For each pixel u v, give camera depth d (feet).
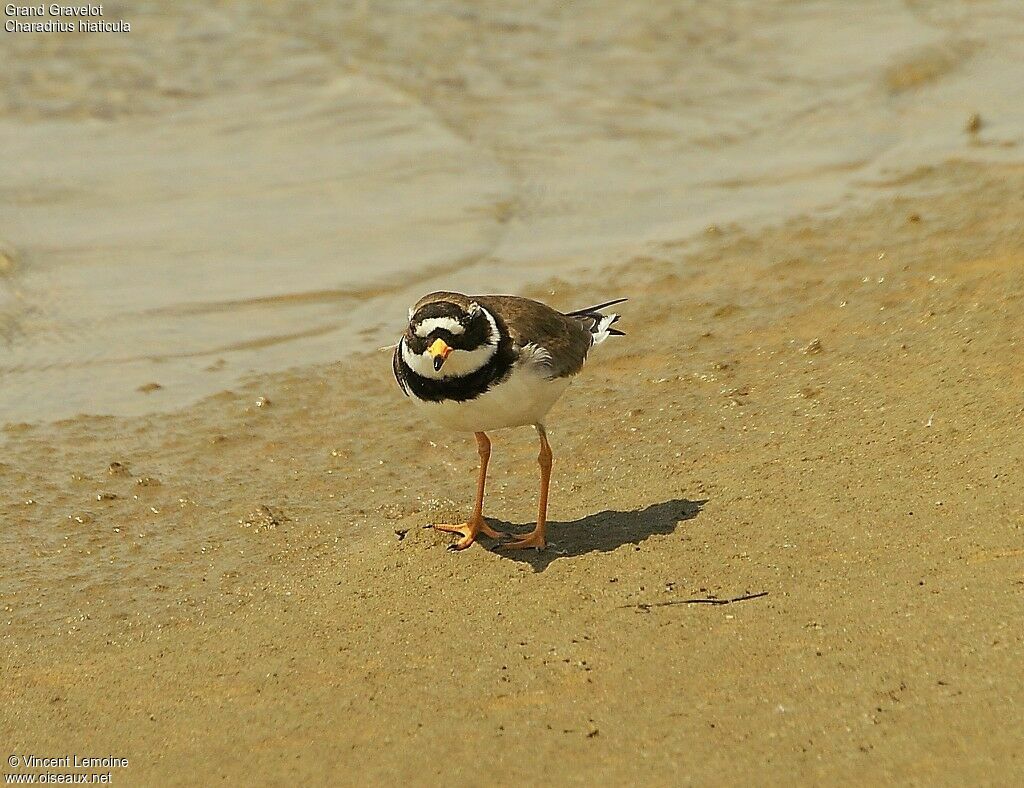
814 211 58.49
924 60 75.97
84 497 40.27
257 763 27.07
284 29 81.10
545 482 34.71
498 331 32.48
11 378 48.08
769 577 31.45
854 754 25.09
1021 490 33.42
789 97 72.79
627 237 57.82
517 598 32.14
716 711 26.86
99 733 28.66
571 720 27.22
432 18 82.84
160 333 51.19
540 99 72.90
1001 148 63.57
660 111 71.46
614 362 46.39
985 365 40.86
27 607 34.40
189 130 69.26
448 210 61.00
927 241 52.60
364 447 42.68
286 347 50.14
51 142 67.62
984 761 24.40
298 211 61.05
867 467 36.22
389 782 25.98
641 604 31.09
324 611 32.78
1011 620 28.37
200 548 37.01
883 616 29.25
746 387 43.14
